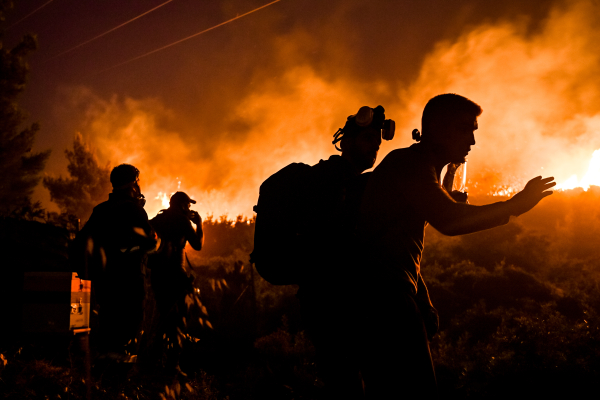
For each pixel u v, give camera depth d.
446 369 4.08
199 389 3.58
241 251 10.47
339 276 1.73
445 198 1.67
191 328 5.57
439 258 7.13
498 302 5.52
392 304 1.68
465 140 1.88
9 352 3.60
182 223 4.35
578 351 3.66
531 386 3.44
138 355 3.76
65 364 3.63
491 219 1.59
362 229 1.81
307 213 1.83
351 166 2.01
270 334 5.65
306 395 3.49
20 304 4.07
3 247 4.54
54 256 4.96
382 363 1.66
